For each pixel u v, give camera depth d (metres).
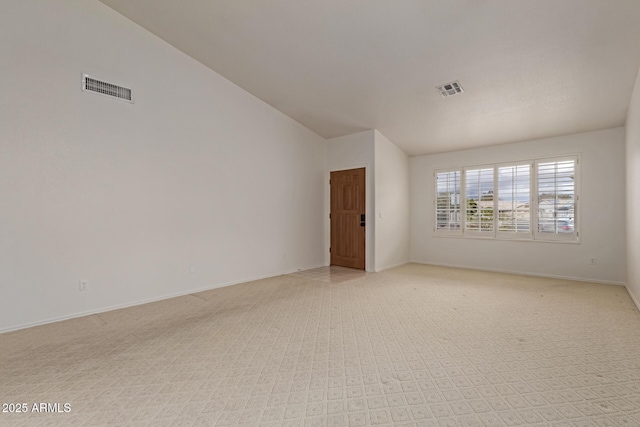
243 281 4.97
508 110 4.49
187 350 2.52
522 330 2.91
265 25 3.55
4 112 2.93
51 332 2.91
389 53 3.67
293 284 4.82
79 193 3.38
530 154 5.44
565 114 4.45
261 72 4.53
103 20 3.57
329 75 4.32
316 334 2.84
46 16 3.17
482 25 3.04
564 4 2.68
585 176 4.93
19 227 3.02
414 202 6.87
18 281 3.01
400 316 3.31
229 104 4.84
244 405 1.80
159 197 4.03
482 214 5.96
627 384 2.01
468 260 6.12
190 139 4.36
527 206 5.46
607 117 4.41
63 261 3.27
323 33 3.52
